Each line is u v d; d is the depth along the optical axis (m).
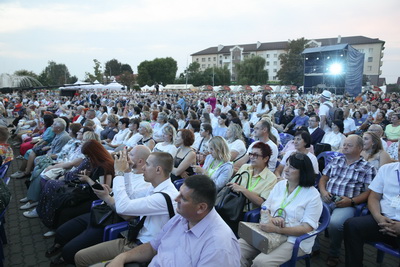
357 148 3.49
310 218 2.69
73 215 3.50
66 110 12.63
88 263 2.54
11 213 4.69
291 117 11.11
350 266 2.93
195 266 1.86
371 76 71.69
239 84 70.69
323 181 3.81
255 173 3.46
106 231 2.81
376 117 9.07
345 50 27.41
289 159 2.86
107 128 8.38
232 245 1.88
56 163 4.95
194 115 9.60
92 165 3.61
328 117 8.34
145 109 11.81
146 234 2.50
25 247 3.69
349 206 3.35
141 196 2.88
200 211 1.88
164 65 81.19
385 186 3.02
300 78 59.50
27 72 63.88
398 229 2.73
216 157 3.92
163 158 2.60
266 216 2.64
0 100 19.00
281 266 2.62
